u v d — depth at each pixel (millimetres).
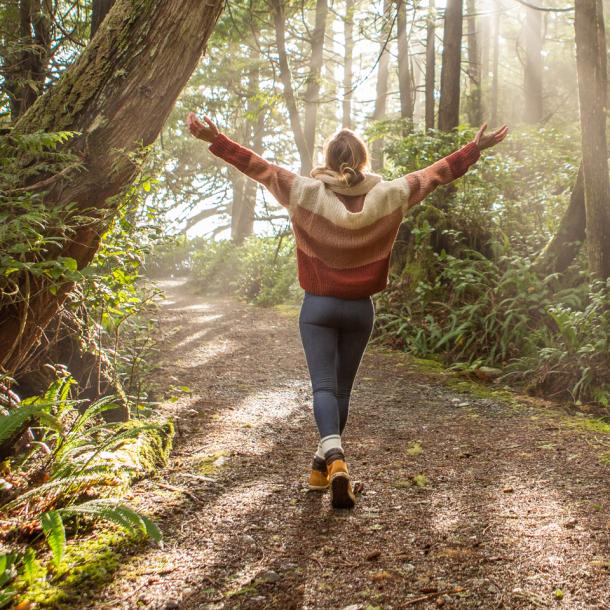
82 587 2145
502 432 4305
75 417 3672
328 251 2865
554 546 2480
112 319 4176
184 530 2645
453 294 7375
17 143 3164
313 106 13602
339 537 2611
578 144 9539
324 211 2842
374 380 6035
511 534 2609
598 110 5891
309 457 3766
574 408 5074
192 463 3572
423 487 3234
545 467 3531
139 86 3369
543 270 6746
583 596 2096
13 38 5160
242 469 3479
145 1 3389
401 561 2391
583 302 6227
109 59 3371
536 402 5195
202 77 14484
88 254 3445
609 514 2799
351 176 2832
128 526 2170
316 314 2912
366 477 3404
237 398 5312
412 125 9594
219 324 9945
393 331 7574
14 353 3312
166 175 4941
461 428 4441
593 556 2379
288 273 12930
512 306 6547
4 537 2391
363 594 2150
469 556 2418
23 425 3018
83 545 2428
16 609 1978
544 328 6078
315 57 12742
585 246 6613
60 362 4082
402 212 2922
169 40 3387
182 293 16250
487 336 6645
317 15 12664
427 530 2676
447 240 8086
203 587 2184
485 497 3072
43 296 3250
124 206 3467
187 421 4492
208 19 3479
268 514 2848
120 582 2193
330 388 2883
